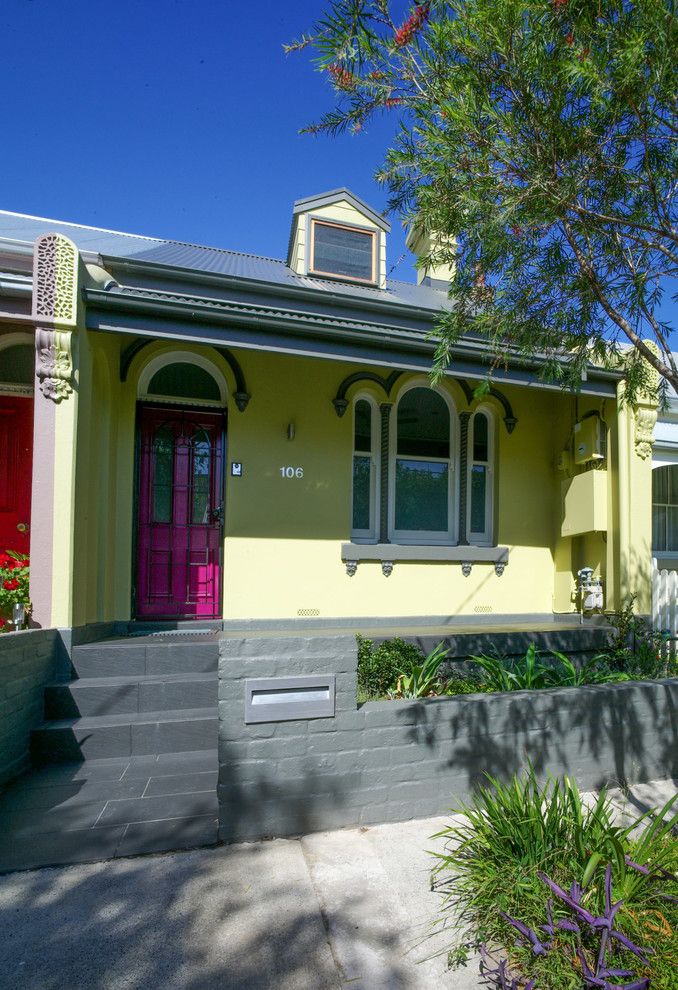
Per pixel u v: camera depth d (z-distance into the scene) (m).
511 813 2.60
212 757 4.06
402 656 4.75
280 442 6.36
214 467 6.25
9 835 3.07
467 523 7.11
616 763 3.96
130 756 4.05
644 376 3.86
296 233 7.84
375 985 2.09
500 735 3.63
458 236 3.23
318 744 3.23
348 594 6.47
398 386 6.86
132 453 5.85
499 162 2.95
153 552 6.00
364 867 2.84
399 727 3.39
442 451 7.18
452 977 2.13
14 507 5.95
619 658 5.89
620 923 2.06
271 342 5.31
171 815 3.30
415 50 2.84
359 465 6.89
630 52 2.46
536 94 2.85
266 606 6.17
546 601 7.39
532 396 7.50
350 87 2.96
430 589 6.82
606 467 6.81
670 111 2.77
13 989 2.05
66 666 4.48
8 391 6.00
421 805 3.39
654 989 1.87
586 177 2.98
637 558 6.57
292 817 3.16
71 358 4.63
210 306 5.02
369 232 8.01
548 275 3.35
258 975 2.13
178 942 2.29
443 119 2.92
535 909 2.13
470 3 2.66
